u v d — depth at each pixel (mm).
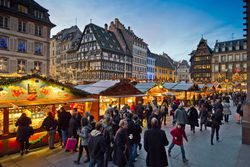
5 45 25594
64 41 58719
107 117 6691
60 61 60156
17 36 26766
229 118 16141
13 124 8500
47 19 30688
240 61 59594
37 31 29375
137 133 6613
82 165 6695
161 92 21438
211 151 8141
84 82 27297
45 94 9266
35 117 9273
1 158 7383
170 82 27578
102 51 47875
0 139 7574
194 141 9531
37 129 8695
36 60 29047
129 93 15016
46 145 9008
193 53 73375
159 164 5082
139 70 63000
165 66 82000
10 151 7844
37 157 7457
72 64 54594
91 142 5426
